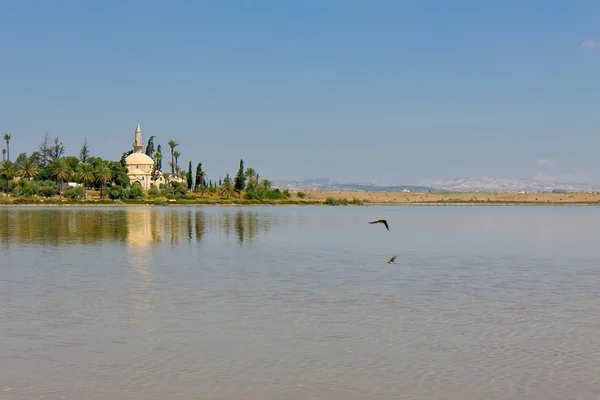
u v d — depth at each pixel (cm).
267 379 2558
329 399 2361
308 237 9444
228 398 2364
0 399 2344
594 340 3095
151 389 2448
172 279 4972
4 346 2986
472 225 13450
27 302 3988
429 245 8212
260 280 4938
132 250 7250
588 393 2409
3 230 10244
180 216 16100
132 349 2942
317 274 5291
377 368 2686
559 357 2822
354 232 10712
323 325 3403
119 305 3906
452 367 2697
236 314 3662
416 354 2877
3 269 5522
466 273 5381
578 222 14850
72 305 3906
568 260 6450
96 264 5909
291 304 3966
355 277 5116
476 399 2358
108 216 15525
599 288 4603
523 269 5684
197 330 3291
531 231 11356
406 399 2358
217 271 5456
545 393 2411
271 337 3156
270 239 9000
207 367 2695
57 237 8962
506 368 2683
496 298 4188
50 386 2477
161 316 3603
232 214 18050
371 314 3678
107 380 2542
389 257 6644
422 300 4109
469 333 3234
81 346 2989
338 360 2789
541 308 3856
